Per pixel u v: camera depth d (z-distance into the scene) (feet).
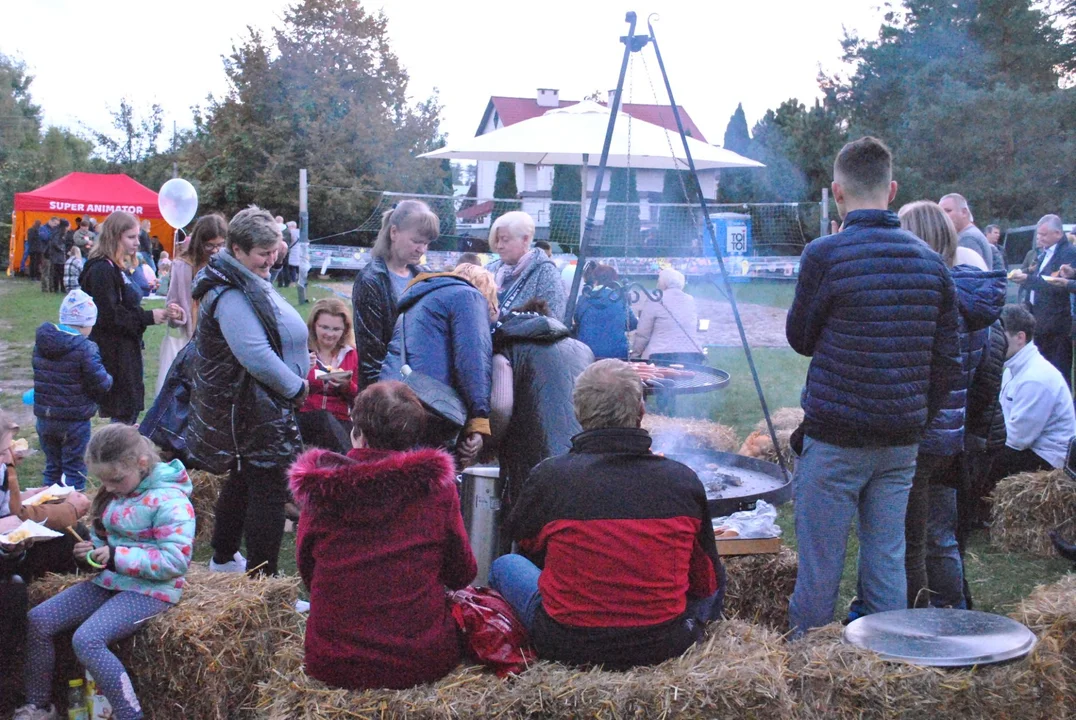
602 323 21.54
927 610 9.43
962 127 77.82
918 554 10.99
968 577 14.55
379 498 7.93
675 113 14.84
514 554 9.60
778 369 35.27
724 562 11.85
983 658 8.41
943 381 9.73
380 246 13.80
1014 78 84.69
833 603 9.88
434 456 8.10
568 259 32.17
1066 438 16.24
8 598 9.31
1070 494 15.03
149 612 9.52
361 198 96.58
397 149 101.76
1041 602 9.70
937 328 9.57
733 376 33.40
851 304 9.29
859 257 9.32
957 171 78.89
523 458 11.21
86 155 168.76
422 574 8.08
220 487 15.65
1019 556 15.46
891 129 86.53
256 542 12.22
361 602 7.95
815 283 9.52
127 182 74.95
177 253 18.06
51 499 11.11
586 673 8.09
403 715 7.71
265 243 11.68
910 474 9.84
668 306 24.13
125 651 9.71
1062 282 25.31
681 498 8.25
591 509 8.09
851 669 8.38
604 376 8.44
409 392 8.45
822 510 9.66
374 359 13.57
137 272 31.86
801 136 97.96
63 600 9.68
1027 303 27.02
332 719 7.69
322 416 14.35
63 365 16.37
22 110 159.94
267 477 12.17
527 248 16.35
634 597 8.07
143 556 9.45
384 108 104.37
